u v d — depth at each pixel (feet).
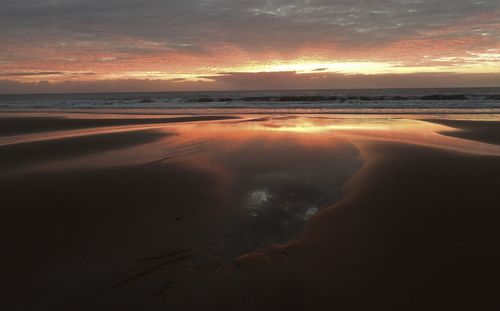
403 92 174.19
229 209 14.32
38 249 10.80
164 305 8.03
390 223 12.54
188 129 40.06
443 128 38.45
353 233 11.80
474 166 20.57
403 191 16.17
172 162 22.89
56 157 24.70
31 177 19.02
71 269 9.64
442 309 7.82
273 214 13.82
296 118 52.42
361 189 16.75
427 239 11.17
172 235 11.78
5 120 52.16
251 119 51.44
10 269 9.65
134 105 93.30
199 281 8.98
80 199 15.40
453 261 9.75
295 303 8.09
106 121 50.34
